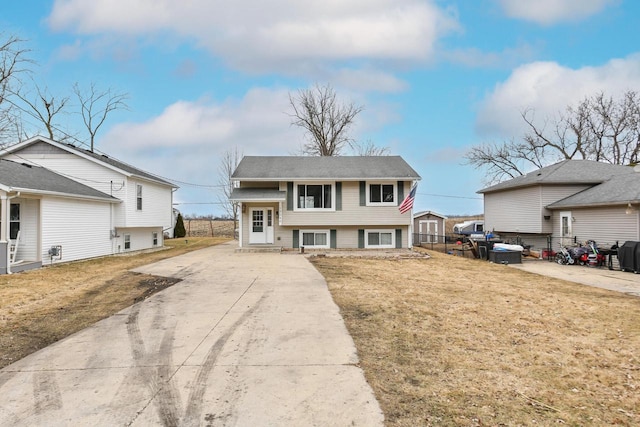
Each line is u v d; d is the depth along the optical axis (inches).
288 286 377.7
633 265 553.0
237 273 455.5
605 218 654.5
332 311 282.0
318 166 792.3
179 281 401.1
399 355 195.0
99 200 636.7
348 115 1453.0
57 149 697.6
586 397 152.9
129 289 359.3
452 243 1115.3
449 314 281.4
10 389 152.6
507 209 921.5
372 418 131.5
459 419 132.0
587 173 808.3
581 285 448.5
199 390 152.1
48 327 238.8
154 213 828.6
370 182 733.3
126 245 741.3
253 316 266.2
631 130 1217.4
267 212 749.3
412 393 151.8
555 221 781.9
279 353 195.2
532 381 167.2
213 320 255.4
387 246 753.6
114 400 143.0
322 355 193.0
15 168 563.8
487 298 345.4
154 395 147.4
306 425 126.6
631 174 738.8
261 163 815.7
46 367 175.5
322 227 747.4
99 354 192.2
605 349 212.5
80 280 405.4
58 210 550.9
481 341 221.3
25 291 348.5
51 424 125.6
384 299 325.1
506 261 669.3
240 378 164.1
